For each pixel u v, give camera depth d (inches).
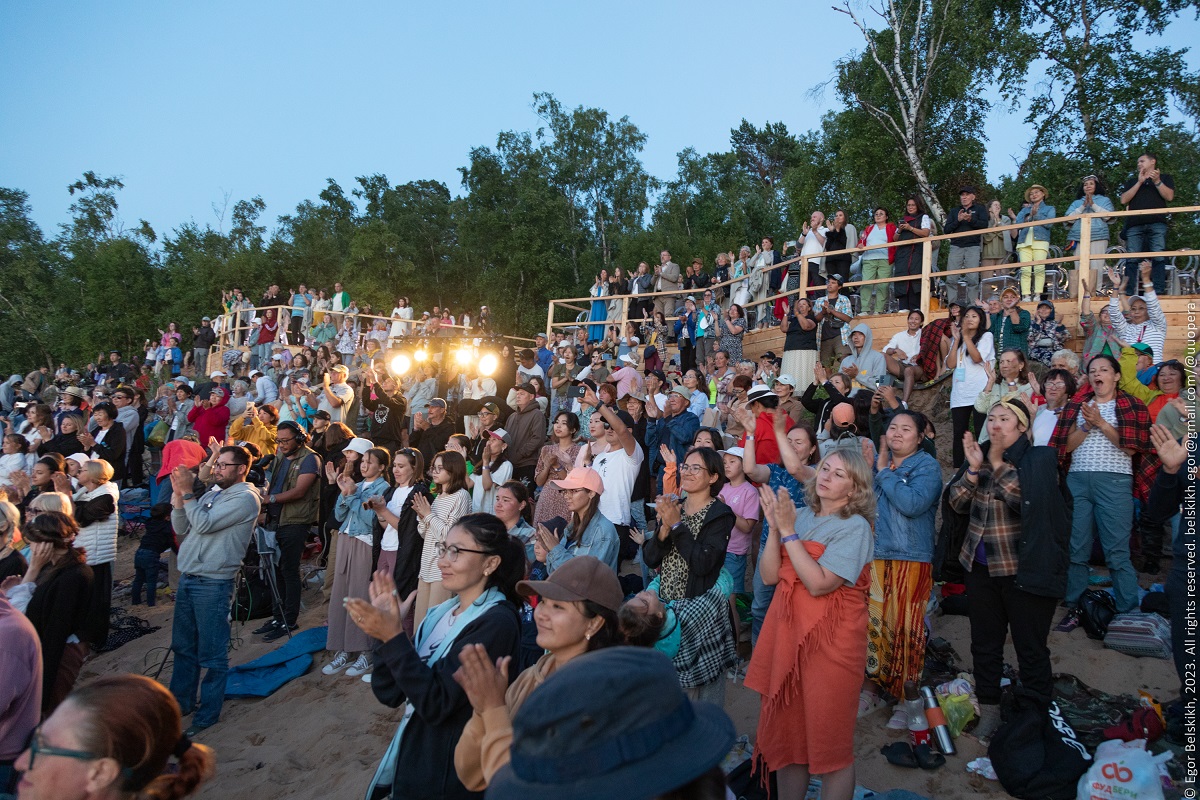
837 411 260.2
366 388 458.0
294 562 306.5
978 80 798.5
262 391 617.0
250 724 238.5
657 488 366.0
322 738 223.8
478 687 99.7
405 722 128.1
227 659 239.0
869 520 149.6
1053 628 228.7
